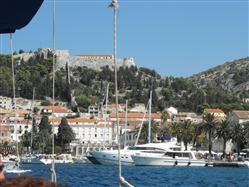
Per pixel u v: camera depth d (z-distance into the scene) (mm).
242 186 81875
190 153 143500
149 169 125062
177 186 78938
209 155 199750
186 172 120562
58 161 183375
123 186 72188
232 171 141625
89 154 141125
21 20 8086
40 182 3883
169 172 116000
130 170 118625
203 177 104000
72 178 90062
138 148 137125
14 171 88875
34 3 7816
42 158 171125
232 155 194750
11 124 193000
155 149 136875
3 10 7887
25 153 195125
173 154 138375
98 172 110812
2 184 3887
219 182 91000
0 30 8367
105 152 135125
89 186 72312
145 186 77375
